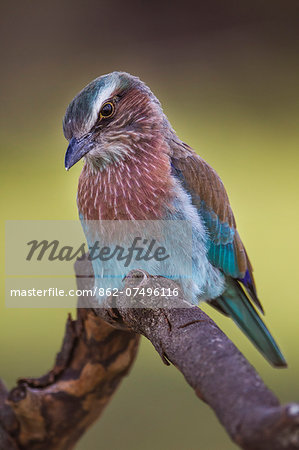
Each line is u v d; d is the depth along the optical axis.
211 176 8.01
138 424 9.56
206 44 20.42
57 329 11.36
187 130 17.34
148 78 19.36
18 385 6.43
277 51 20.19
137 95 7.48
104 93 7.34
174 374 10.66
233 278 8.39
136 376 10.57
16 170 15.94
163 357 5.23
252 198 15.03
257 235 14.15
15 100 19.06
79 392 6.52
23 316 11.38
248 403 3.88
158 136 7.51
